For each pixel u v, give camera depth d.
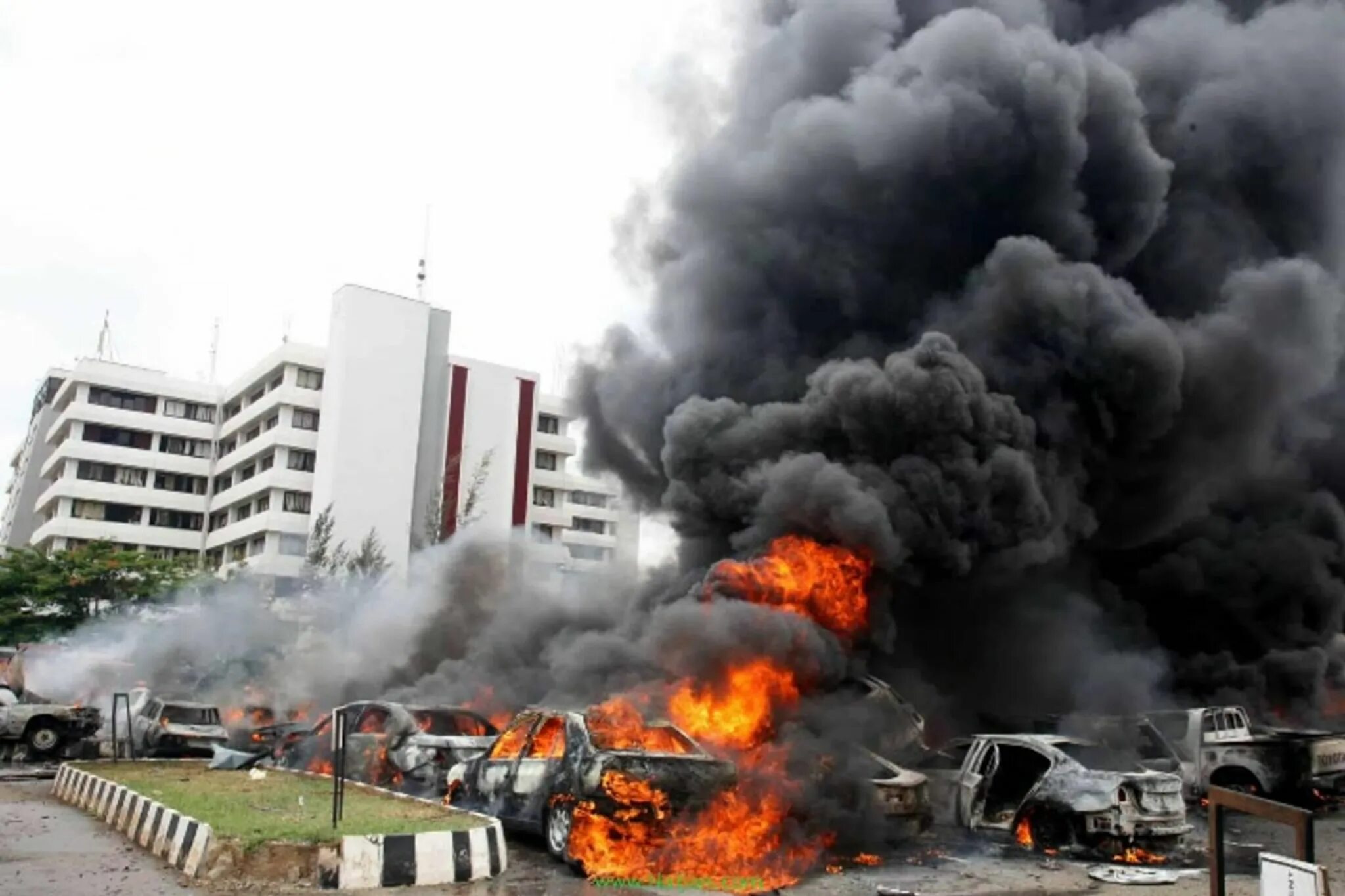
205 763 15.50
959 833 12.03
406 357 53.66
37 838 10.22
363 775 14.01
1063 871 9.88
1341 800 15.25
